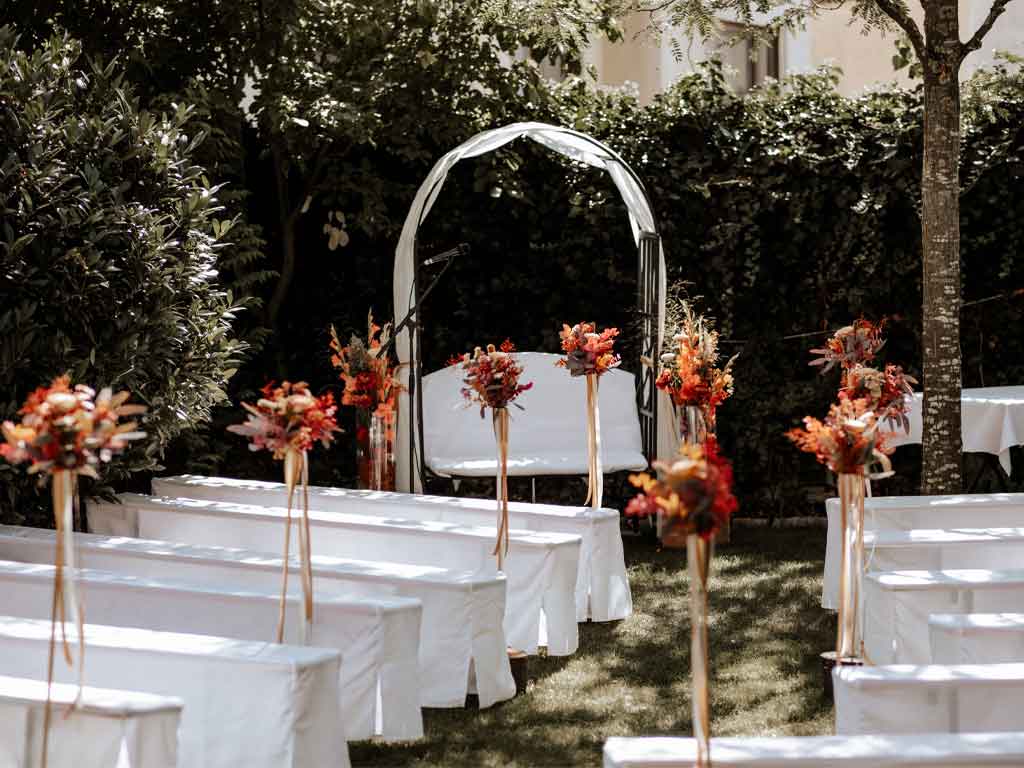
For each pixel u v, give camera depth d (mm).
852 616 4301
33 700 3117
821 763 2799
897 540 4941
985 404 6902
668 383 7199
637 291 7914
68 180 5887
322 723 3461
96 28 7840
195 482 6691
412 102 8211
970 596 4379
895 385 5332
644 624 5676
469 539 5184
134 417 6113
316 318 8609
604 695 4629
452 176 8438
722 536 7547
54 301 5805
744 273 8375
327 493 6309
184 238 6348
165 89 8078
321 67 8336
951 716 3332
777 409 8445
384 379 7031
